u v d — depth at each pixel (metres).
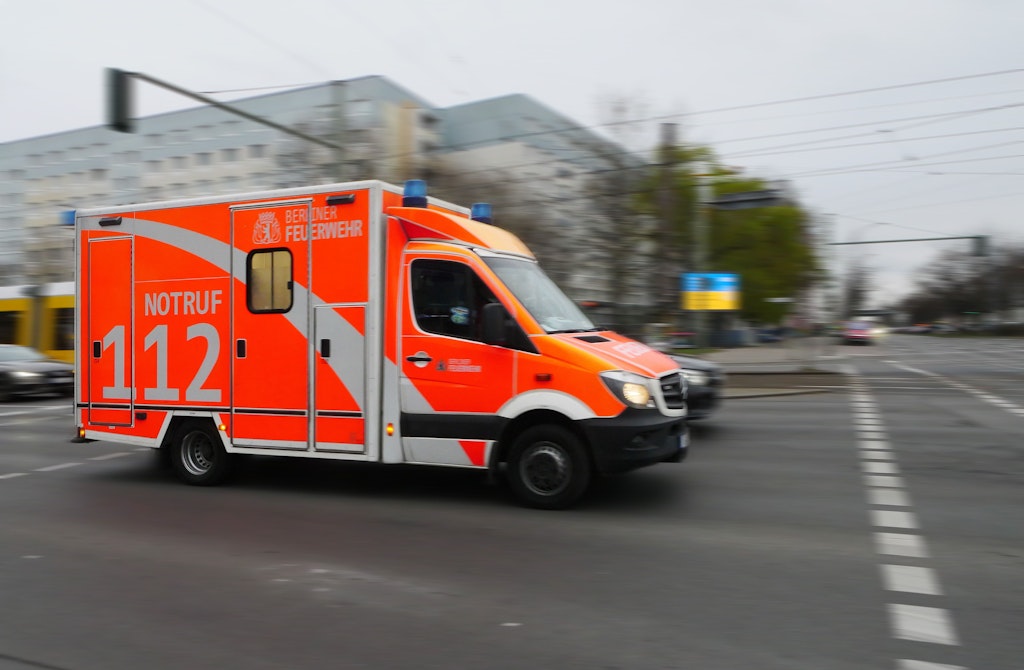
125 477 9.31
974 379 23.28
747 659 3.86
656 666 3.79
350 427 7.66
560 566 5.41
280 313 7.98
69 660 3.97
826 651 3.94
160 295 8.65
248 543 6.16
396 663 3.86
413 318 7.43
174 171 60.75
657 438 6.83
